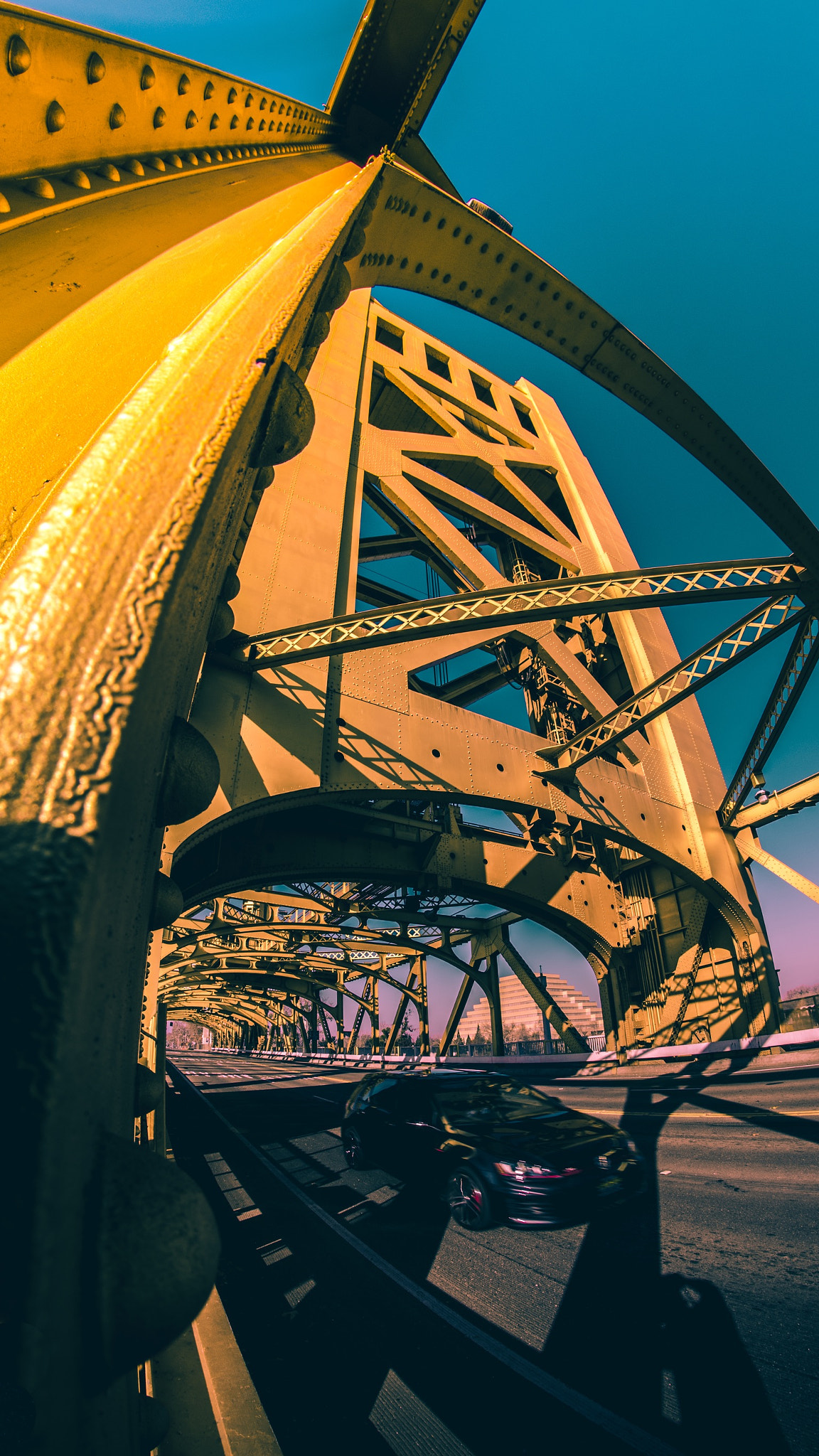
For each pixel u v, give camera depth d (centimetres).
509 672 2419
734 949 1897
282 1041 6112
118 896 49
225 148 349
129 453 81
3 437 120
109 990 47
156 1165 44
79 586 63
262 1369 348
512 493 2320
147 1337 35
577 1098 1354
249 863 1545
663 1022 2005
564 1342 362
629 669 2245
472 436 2314
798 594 1213
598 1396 311
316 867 1645
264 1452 252
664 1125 936
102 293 176
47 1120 33
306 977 4084
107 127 235
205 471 84
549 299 787
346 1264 496
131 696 56
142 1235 38
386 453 1809
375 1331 387
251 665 1057
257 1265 504
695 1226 511
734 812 1928
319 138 540
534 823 1583
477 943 2931
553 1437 286
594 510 2583
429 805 1888
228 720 1027
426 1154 621
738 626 1290
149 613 63
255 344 115
